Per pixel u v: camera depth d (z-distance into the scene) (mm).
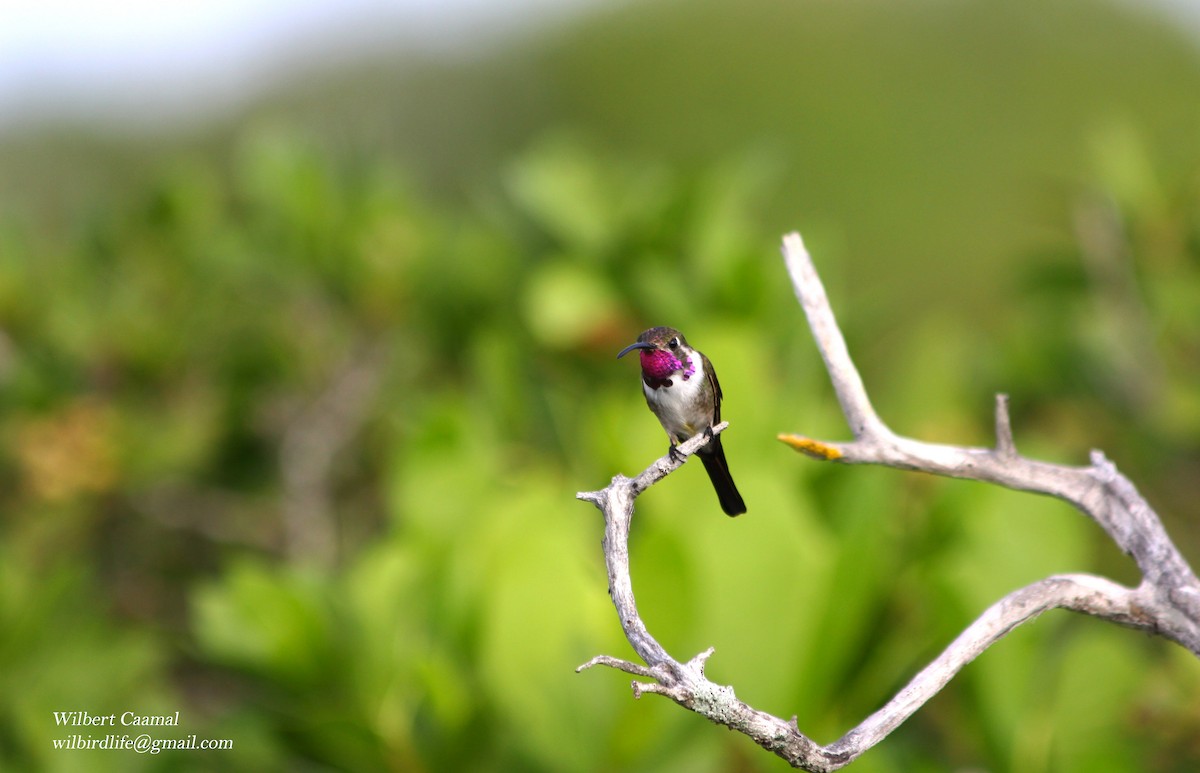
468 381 12562
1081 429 11820
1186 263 11148
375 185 12312
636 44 40312
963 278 31938
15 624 9289
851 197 34656
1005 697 7270
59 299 12008
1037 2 36469
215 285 12453
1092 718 7746
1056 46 36219
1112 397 11609
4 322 11945
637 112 39688
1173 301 10656
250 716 7684
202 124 39250
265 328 12625
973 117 35812
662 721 7121
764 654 7188
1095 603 4438
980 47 36812
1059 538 8180
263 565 12078
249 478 12586
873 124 35688
